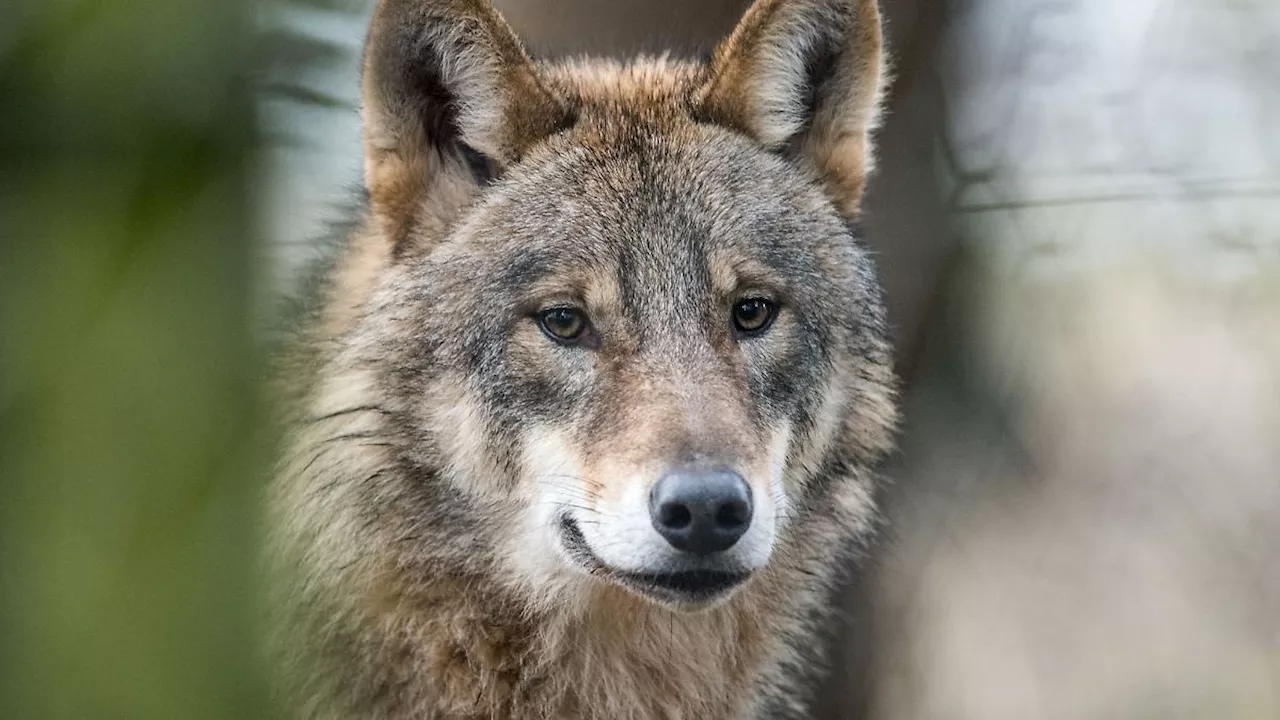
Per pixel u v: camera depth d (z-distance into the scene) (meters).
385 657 8.44
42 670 3.71
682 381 7.80
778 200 8.91
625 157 8.63
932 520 14.73
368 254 8.91
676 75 9.41
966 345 14.53
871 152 9.80
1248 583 17.62
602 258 8.20
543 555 8.29
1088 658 16.75
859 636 13.91
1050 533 16.56
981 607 15.74
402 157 8.54
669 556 7.38
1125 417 17.95
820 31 9.20
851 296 9.26
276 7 9.16
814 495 9.16
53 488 3.65
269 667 6.73
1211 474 18.02
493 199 8.58
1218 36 15.44
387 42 8.30
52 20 3.48
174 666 3.94
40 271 3.56
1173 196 14.59
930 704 14.93
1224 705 16.75
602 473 7.64
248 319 4.07
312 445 8.49
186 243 3.70
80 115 3.52
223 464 4.02
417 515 8.45
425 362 8.39
